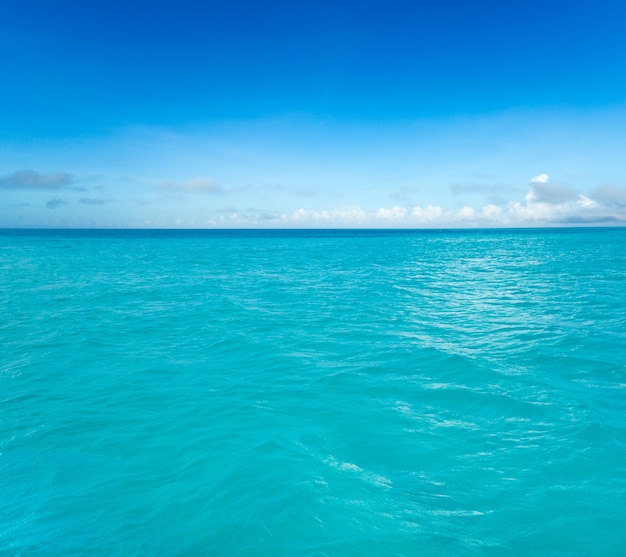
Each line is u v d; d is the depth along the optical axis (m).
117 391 8.30
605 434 6.24
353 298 19.17
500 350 10.58
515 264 35.97
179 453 6.03
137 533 4.49
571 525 4.45
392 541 4.28
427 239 101.62
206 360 10.20
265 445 6.19
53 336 12.34
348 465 5.64
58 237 96.19
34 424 6.93
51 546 4.32
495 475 5.34
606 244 63.78
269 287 23.02
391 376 8.91
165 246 66.50
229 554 4.16
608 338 11.45
